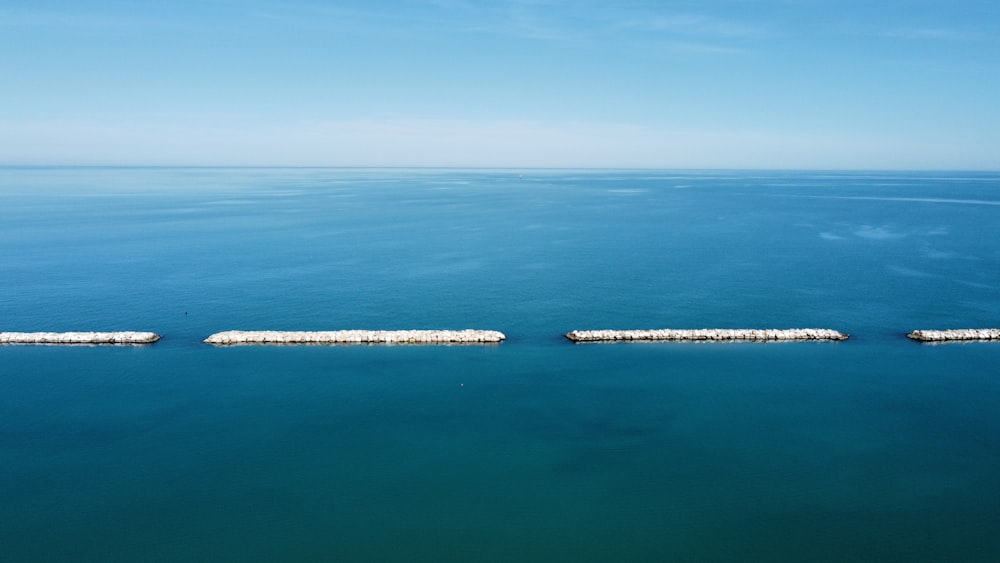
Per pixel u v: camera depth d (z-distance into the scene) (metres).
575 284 96.19
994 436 51.56
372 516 42.41
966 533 40.47
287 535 40.56
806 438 51.47
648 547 39.34
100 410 56.41
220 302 87.00
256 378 63.06
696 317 80.25
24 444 50.94
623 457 49.12
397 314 81.75
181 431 52.94
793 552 38.91
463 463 48.38
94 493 44.75
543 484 45.78
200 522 41.81
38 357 68.25
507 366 65.81
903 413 55.41
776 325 77.19
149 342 72.25
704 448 50.16
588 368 65.19
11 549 39.34
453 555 38.69
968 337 72.00
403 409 56.75
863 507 43.03
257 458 49.06
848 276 99.75
